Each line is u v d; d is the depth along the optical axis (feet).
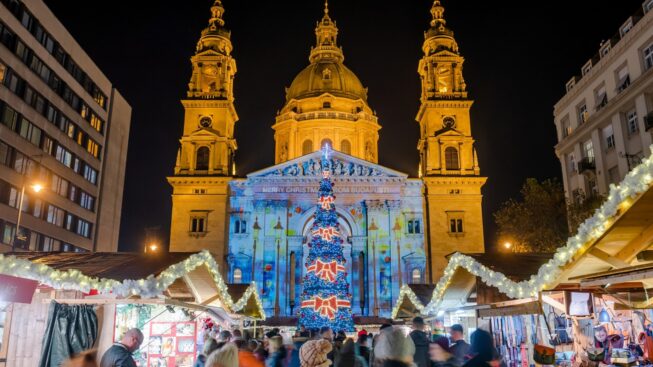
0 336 49.90
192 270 61.21
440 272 228.02
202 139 242.58
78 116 226.38
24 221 184.34
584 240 36.78
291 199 237.25
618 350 49.88
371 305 224.12
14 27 179.93
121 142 271.08
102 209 246.27
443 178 237.45
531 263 59.67
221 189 235.20
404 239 232.12
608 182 153.79
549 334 52.08
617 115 147.02
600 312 52.42
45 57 200.13
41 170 196.44
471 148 246.68
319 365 31.37
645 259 37.40
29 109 188.96
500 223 183.73
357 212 236.63
